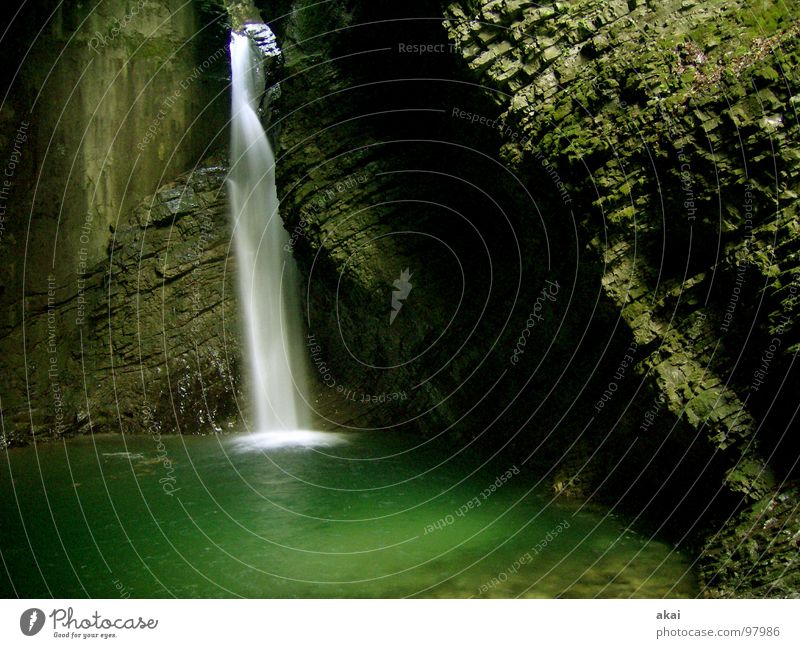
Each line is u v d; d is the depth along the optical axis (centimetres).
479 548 860
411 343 1350
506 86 1001
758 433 804
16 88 1540
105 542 920
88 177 1656
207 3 1862
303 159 1419
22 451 1449
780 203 809
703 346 855
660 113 885
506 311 1204
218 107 1894
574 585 741
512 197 1073
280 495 1112
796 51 836
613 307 914
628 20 952
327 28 1416
